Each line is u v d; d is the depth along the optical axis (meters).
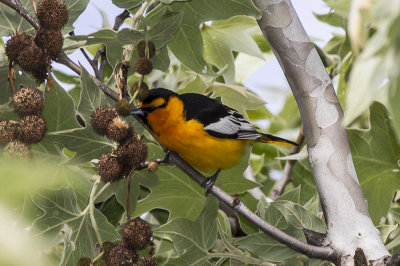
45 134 8.09
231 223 10.84
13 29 9.45
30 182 2.06
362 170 11.00
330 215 7.82
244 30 13.05
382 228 9.34
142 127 9.58
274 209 9.20
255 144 15.48
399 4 2.32
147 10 9.55
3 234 2.01
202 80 12.01
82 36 8.56
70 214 8.20
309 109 8.17
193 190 10.37
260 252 8.23
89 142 8.41
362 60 2.54
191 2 9.33
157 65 9.84
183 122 10.30
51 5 8.17
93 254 8.34
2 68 9.56
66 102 8.28
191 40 9.98
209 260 9.04
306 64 8.27
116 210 10.39
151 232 7.47
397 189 11.00
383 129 10.70
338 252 7.61
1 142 7.23
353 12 2.62
